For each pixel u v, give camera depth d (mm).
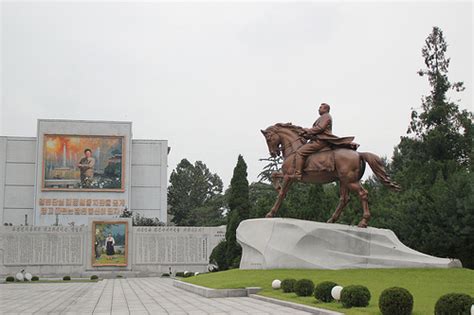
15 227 44125
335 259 20781
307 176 21766
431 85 43969
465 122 41031
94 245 44906
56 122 56562
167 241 45938
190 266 45906
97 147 56906
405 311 11055
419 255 21188
